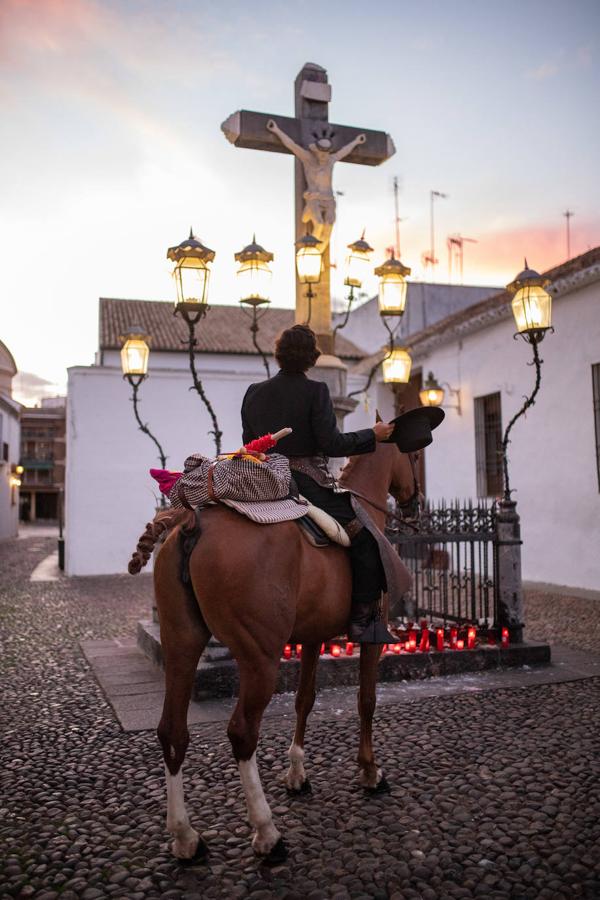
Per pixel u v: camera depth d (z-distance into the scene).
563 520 11.90
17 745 4.30
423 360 16.61
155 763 3.97
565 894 2.58
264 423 3.37
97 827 3.15
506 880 2.68
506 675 5.91
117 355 21.78
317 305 6.97
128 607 10.34
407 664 5.81
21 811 3.35
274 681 2.79
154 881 2.68
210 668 5.32
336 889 2.60
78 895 2.60
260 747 4.18
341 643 5.98
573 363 11.73
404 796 3.45
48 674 6.17
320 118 6.99
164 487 3.16
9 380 35.44
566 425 11.86
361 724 3.51
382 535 3.44
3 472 30.98
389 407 18.86
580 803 3.35
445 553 6.87
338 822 3.17
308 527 3.13
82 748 4.25
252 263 6.67
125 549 15.40
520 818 3.19
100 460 15.39
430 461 16.16
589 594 10.78
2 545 26.94
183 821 2.80
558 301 12.04
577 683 5.65
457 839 3.00
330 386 6.72
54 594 11.86
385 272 7.44
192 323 6.28
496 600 6.54
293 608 2.91
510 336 13.34
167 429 15.86
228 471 2.97
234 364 21.66
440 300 23.17
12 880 2.70
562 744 4.18
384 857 2.84
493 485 14.13
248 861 2.82
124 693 5.46
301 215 7.16
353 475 3.80
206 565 2.76
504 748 4.12
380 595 3.42
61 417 52.41
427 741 4.27
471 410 14.62
